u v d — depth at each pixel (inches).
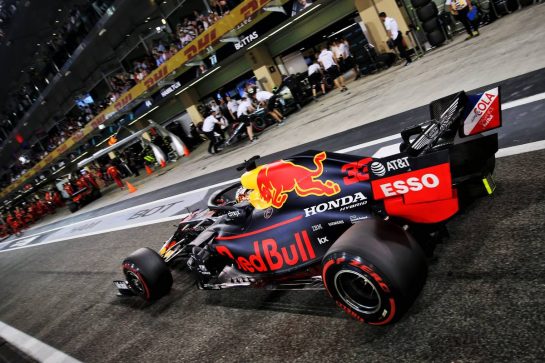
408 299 97.6
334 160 122.8
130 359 159.0
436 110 131.3
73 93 1337.4
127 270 193.2
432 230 111.7
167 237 308.2
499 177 151.5
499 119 118.3
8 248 810.2
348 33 593.9
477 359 87.8
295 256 131.6
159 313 187.0
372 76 561.9
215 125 650.2
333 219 121.6
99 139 1127.0
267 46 746.8
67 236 590.9
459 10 425.4
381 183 106.7
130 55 1098.7
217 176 456.1
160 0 870.4
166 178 680.4
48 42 1219.2
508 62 282.0
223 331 146.7
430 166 97.0
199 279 169.8
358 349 106.7
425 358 94.1
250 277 146.6
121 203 659.4
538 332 87.1
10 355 231.6
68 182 926.4
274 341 126.6
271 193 135.0
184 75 788.6
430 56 467.2
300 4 583.8
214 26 650.2
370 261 97.2
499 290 102.7
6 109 1624.0
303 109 600.1
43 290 344.2
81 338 203.2
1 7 1028.5
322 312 129.3
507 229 122.3
